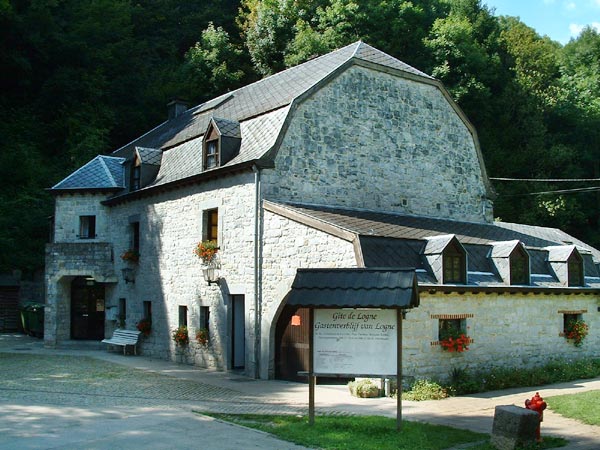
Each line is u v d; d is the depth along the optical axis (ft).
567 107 139.23
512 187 121.70
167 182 66.39
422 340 47.73
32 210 107.96
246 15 141.69
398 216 61.67
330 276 31.42
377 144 63.16
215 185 60.59
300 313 52.47
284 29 128.67
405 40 120.78
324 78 59.62
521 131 128.36
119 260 76.74
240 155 58.85
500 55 134.82
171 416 35.17
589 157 133.90
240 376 54.80
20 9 125.70
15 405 38.24
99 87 127.54
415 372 46.93
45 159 119.85
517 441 28.40
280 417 35.04
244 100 71.20
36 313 89.40
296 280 31.83
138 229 74.33
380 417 35.47
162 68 139.33
